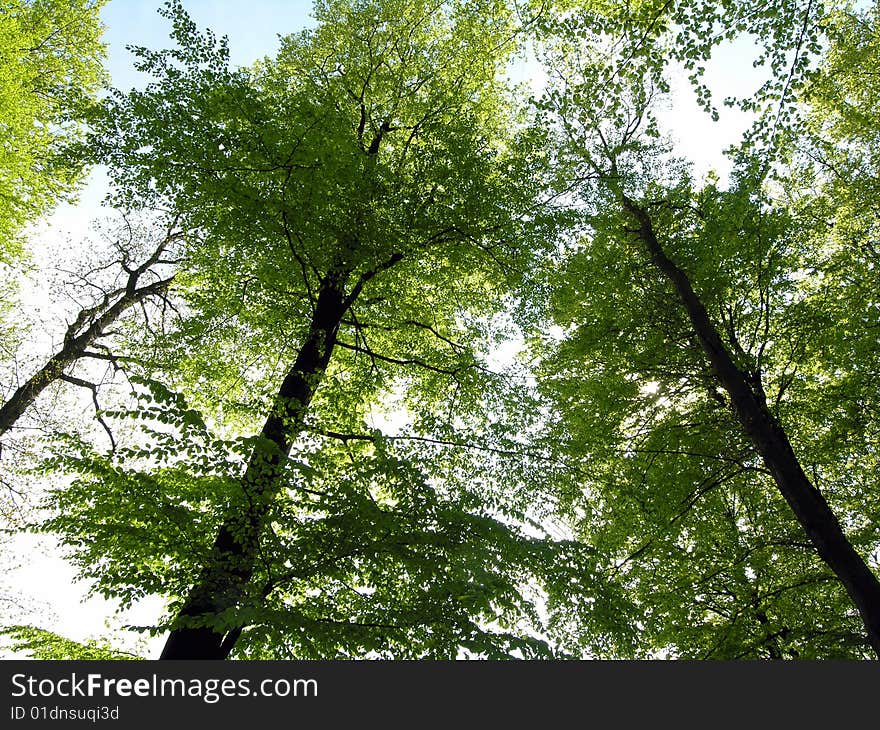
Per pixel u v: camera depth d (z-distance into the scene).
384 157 10.18
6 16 10.52
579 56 11.16
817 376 10.70
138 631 4.93
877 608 7.16
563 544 6.62
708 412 10.56
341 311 8.71
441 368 9.55
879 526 9.15
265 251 8.10
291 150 7.38
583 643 7.62
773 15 6.86
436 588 5.66
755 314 10.34
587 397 11.29
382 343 10.12
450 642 5.25
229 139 7.46
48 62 13.08
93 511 5.68
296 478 6.25
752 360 9.78
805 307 9.88
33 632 6.69
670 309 10.77
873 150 11.02
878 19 10.68
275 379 10.07
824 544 7.80
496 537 6.10
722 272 10.05
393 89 10.71
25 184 10.96
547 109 9.78
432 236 8.55
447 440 7.59
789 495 8.30
